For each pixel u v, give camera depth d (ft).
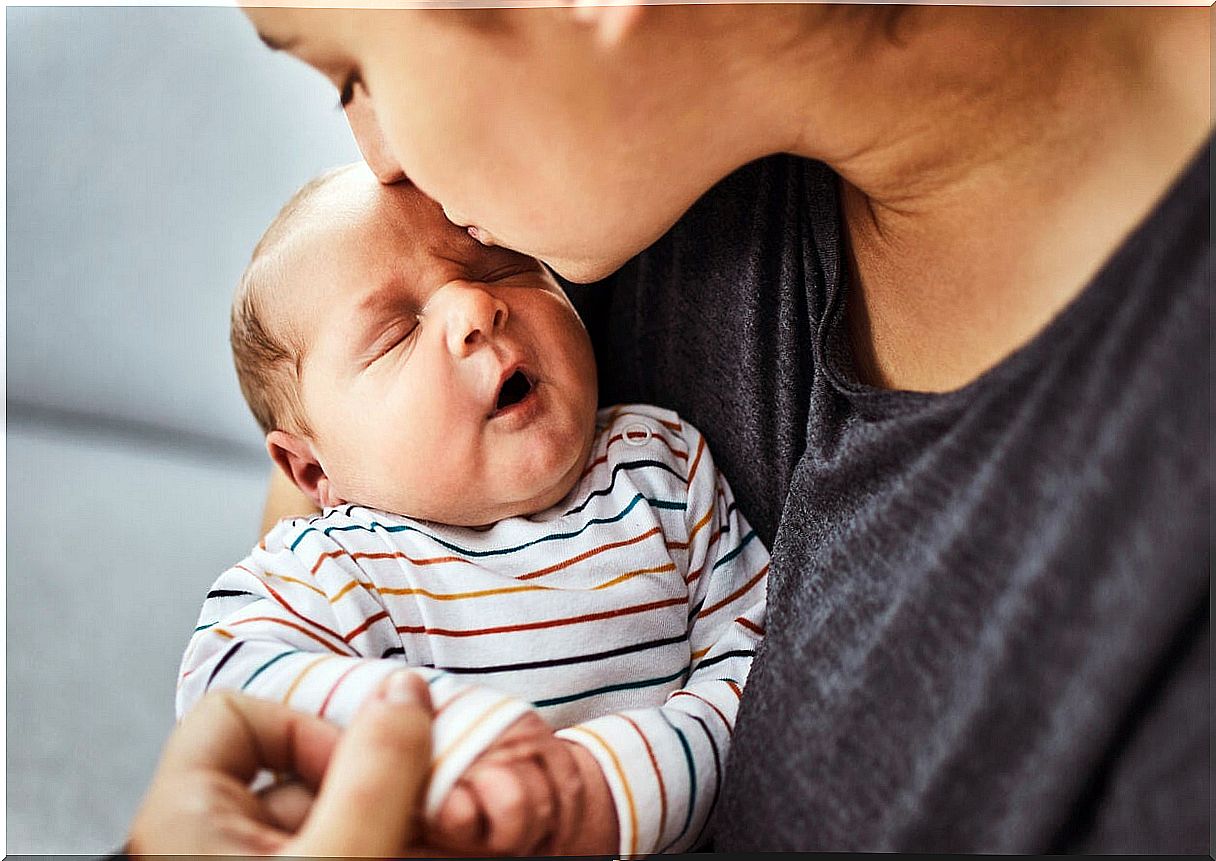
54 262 4.53
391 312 2.59
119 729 2.99
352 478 2.66
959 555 1.54
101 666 3.22
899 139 1.75
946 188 1.78
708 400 2.70
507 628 2.40
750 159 1.85
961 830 1.47
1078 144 1.66
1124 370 1.36
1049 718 1.39
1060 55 1.66
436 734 1.71
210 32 4.34
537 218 1.80
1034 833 1.39
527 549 2.56
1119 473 1.34
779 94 1.69
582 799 1.87
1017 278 1.73
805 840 1.66
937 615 1.56
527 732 1.78
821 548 1.99
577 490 2.73
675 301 2.68
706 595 2.60
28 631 3.32
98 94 4.42
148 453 4.47
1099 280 1.39
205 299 4.46
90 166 4.45
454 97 1.65
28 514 3.92
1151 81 1.61
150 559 3.75
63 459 4.31
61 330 4.55
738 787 1.85
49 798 2.75
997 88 1.68
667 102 1.66
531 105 1.65
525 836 1.72
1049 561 1.39
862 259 2.08
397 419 2.53
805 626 1.88
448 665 2.37
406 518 2.59
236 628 2.25
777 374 2.39
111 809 2.72
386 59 1.64
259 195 4.37
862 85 1.69
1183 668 1.33
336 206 2.68
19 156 4.47
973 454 1.59
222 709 1.73
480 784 1.69
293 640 2.26
